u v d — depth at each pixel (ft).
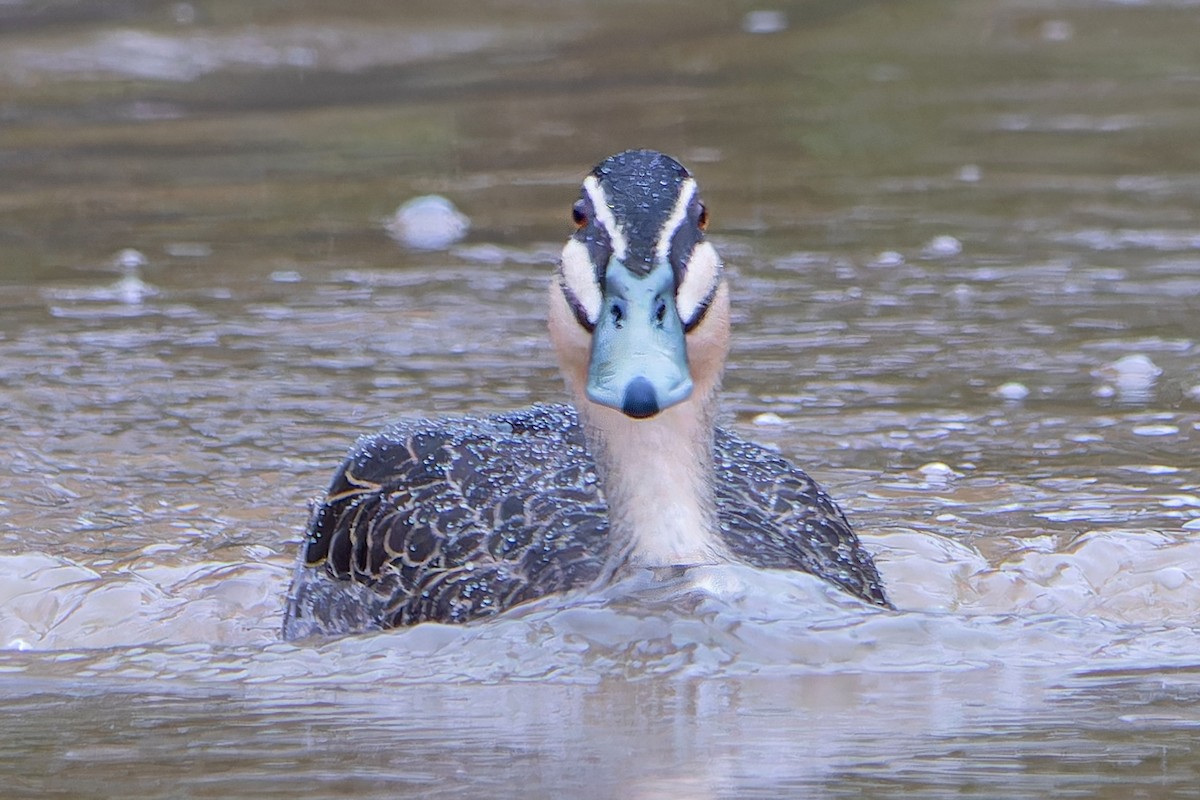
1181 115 91.20
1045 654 27.25
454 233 69.46
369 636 29.30
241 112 103.04
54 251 67.51
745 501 33.40
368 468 35.45
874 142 87.10
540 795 20.62
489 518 32.86
